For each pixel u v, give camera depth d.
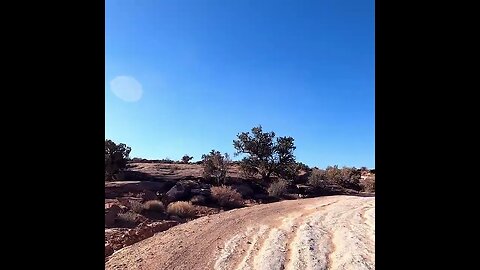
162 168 41.19
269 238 12.89
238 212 19.33
